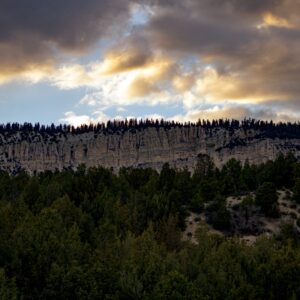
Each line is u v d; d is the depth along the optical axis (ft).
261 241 255.91
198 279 199.41
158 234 289.94
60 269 176.35
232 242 253.85
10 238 196.13
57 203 283.38
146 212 340.39
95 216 307.17
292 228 338.75
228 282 202.69
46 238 202.90
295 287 209.87
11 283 164.14
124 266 200.23
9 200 340.80
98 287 179.73
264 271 216.74
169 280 180.96
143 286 189.88
